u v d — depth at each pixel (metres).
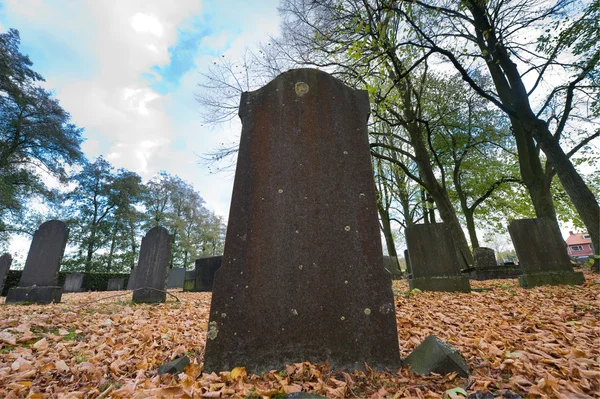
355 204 2.63
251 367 2.17
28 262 6.93
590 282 6.08
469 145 16.72
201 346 2.94
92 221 28.11
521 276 6.63
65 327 3.64
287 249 2.47
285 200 2.63
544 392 1.65
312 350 2.20
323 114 2.98
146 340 3.23
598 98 10.33
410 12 6.71
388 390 1.80
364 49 7.11
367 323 2.26
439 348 2.08
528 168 11.46
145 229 31.12
